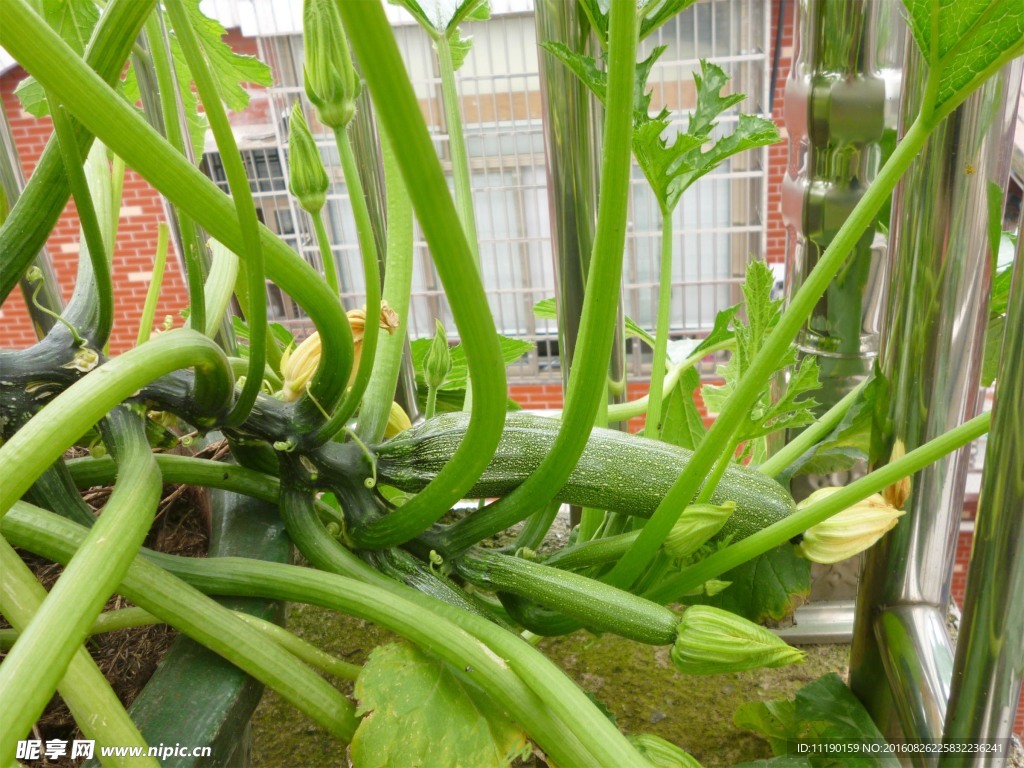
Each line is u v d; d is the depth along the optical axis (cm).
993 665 41
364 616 41
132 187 291
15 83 268
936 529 51
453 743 39
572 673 65
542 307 91
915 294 47
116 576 32
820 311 65
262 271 38
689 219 208
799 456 59
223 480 51
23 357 43
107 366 34
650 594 48
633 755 34
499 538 82
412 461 48
